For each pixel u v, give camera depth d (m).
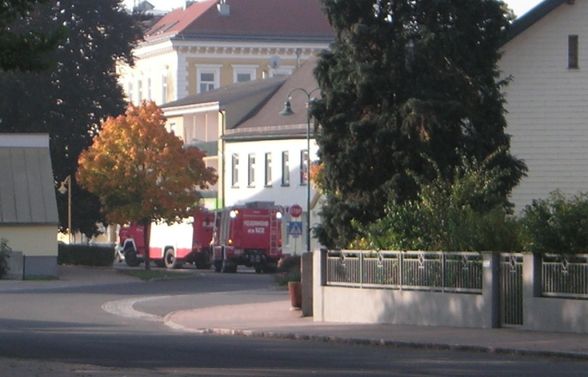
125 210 73.50
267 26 126.00
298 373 22.89
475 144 40.66
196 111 101.56
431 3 40.62
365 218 40.88
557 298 31.50
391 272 36.72
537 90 46.84
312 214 77.75
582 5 46.91
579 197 34.00
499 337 30.69
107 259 82.31
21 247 71.31
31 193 72.25
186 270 85.06
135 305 49.94
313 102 41.56
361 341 31.50
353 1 40.81
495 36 41.72
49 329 37.38
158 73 127.19
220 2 126.62
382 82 40.31
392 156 40.50
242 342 31.95
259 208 81.31
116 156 73.25
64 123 79.19
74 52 78.81
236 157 95.88
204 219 85.81
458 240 34.78
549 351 27.22
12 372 22.36
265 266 81.62
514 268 32.75
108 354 27.38
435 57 40.62
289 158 89.44
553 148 46.75
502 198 38.53
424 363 25.41
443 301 34.66
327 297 39.00
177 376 22.09
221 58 124.25
